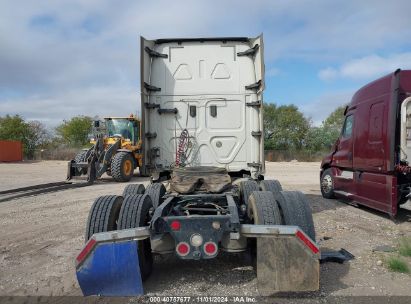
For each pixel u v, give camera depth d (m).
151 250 4.38
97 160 15.87
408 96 7.77
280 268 4.04
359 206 9.46
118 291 4.16
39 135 49.16
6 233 7.19
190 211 5.22
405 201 8.01
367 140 8.44
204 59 7.36
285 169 24.86
